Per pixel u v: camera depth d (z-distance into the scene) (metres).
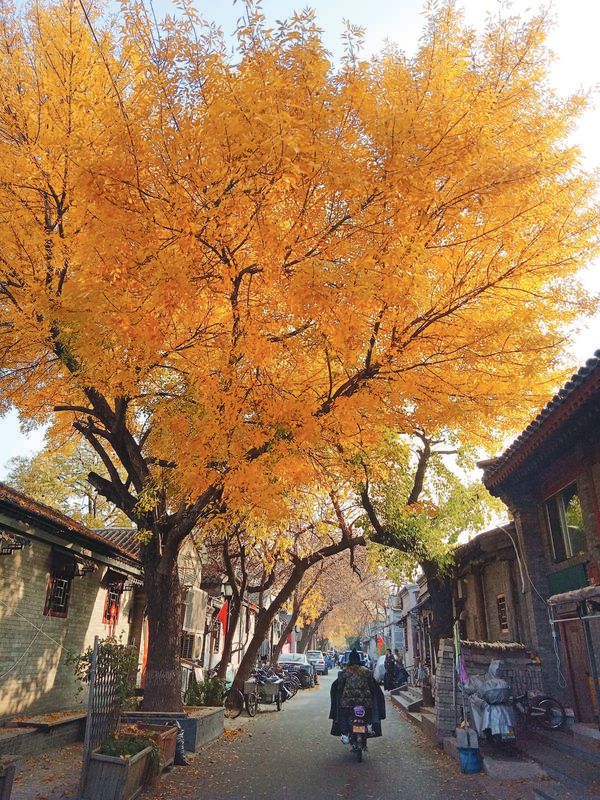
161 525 11.04
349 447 9.30
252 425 8.00
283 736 13.20
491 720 9.77
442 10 6.95
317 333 7.34
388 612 57.62
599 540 9.67
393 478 14.13
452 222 6.91
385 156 6.49
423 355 7.54
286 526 13.43
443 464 15.25
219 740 12.28
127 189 6.55
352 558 18.80
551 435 9.87
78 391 9.16
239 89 5.96
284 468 8.73
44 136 7.86
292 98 6.47
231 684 18.42
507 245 7.02
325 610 43.72
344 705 10.73
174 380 9.78
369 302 6.51
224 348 7.79
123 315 6.88
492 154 6.57
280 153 5.85
